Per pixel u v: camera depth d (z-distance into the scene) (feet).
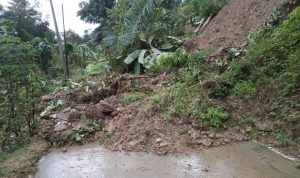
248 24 22.74
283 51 15.87
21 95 15.03
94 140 15.01
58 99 20.27
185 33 34.09
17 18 46.98
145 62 26.76
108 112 16.88
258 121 13.67
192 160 11.79
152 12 31.17
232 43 22.26
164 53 26.20
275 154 11.48
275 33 17.75
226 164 11.17
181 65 22.66
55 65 42.01
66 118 16.74
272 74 15.31
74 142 14.88
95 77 29.55
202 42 27.22
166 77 21.03
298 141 11.84
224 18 27.27
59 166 12.24
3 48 13.00
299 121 12.50
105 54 43.73
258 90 15.19
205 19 32.12
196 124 14.12
